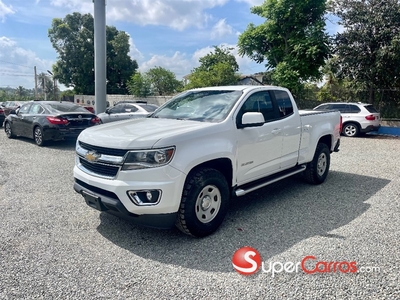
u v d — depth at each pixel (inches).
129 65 1405.0
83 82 1304.1
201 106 178.4
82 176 148.4
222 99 176.7
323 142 247.8
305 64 645.9
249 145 167.0
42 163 304.8
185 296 103.0
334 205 190.9
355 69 601.3
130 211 131.6
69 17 1286.9
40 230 154.3
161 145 130.1
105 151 140.1
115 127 160.7
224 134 153.3
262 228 157.1
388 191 220.1
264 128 176.6
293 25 666.8
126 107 474.0
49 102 424.5
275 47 697.0
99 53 496.1
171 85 1044.5
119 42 1371.8
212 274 116.2
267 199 203.2
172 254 131.3
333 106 573.0
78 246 138.2
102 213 177.2
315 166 228.2
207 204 146.7
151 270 119.0
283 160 195.2
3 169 279.4
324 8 637.3
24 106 448.5
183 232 146.3
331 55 629.0
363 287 107.4
